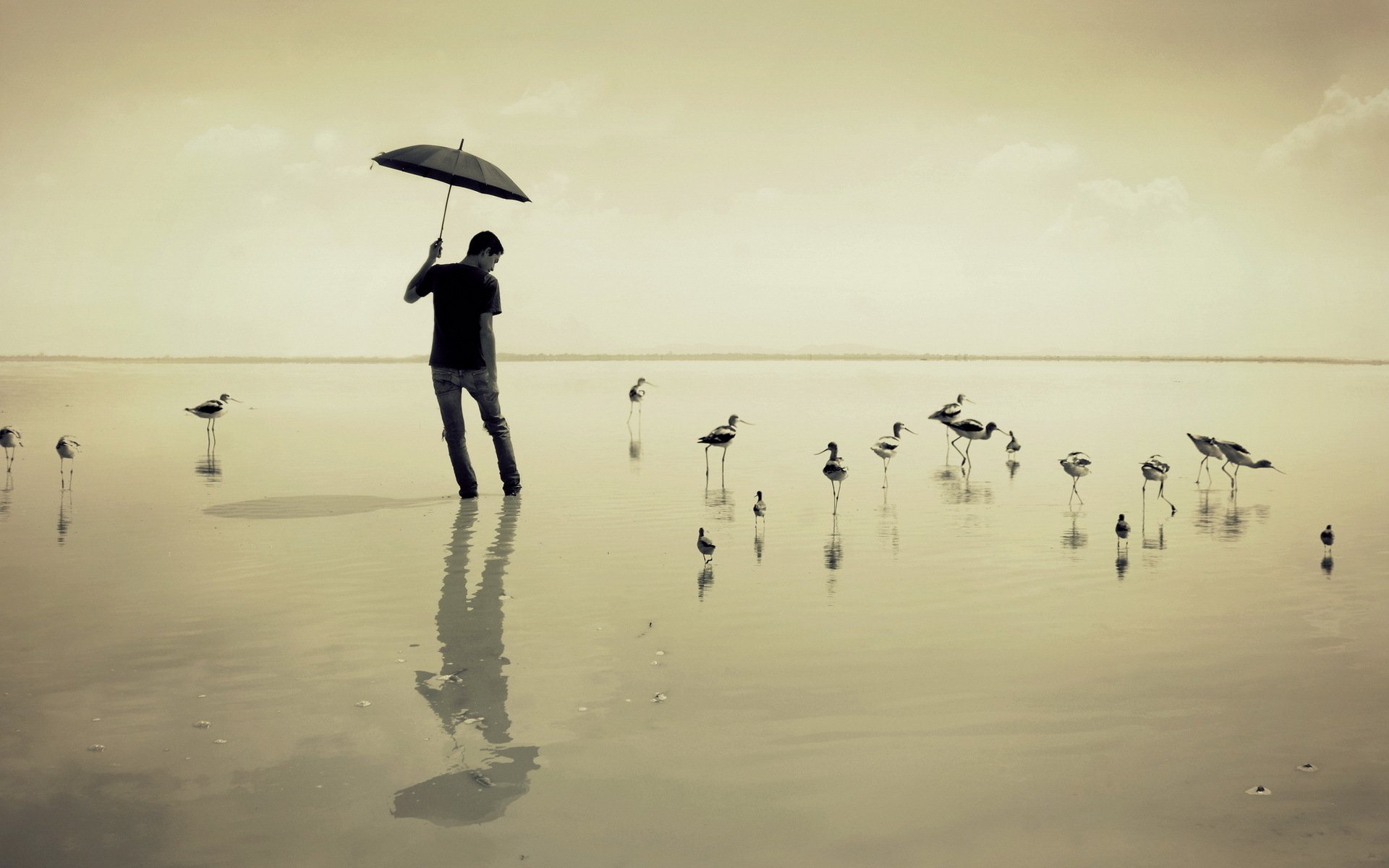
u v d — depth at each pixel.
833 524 17.30
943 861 5.75
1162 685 8.82
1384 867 5.66
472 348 19.77
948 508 19.20
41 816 6.27
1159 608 11.52
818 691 8.67
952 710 8.21
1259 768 7.05
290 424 39.66
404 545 15.21
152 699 8.39
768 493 21.22
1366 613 11.29
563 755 7.27
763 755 7.27
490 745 7.46
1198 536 16.22
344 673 9.13
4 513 18.09
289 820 6.24
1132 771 7.00
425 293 19.94
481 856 5.80
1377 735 7.64
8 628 10.52
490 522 17.33
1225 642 10.16
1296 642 10.15
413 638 10.25
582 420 43.03
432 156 18.67
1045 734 7.68
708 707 8.26
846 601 11.85
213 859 5.75
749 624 10.85
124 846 5.89
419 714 8.09
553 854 5.83
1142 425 39.91
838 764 7.13
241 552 14.63
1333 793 6.65
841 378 101.44
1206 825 6.20
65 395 60.78
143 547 14.98
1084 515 18.38
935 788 6.74
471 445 31.34
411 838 6.01
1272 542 15.70
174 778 6.84
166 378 97.50
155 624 10.72
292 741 7.51
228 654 9.67
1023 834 6.09
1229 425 39.47
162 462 26.38
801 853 5.84
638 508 19.05
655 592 12.28
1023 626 10.78
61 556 14.24
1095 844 5.96
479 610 11.40
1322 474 24.52
